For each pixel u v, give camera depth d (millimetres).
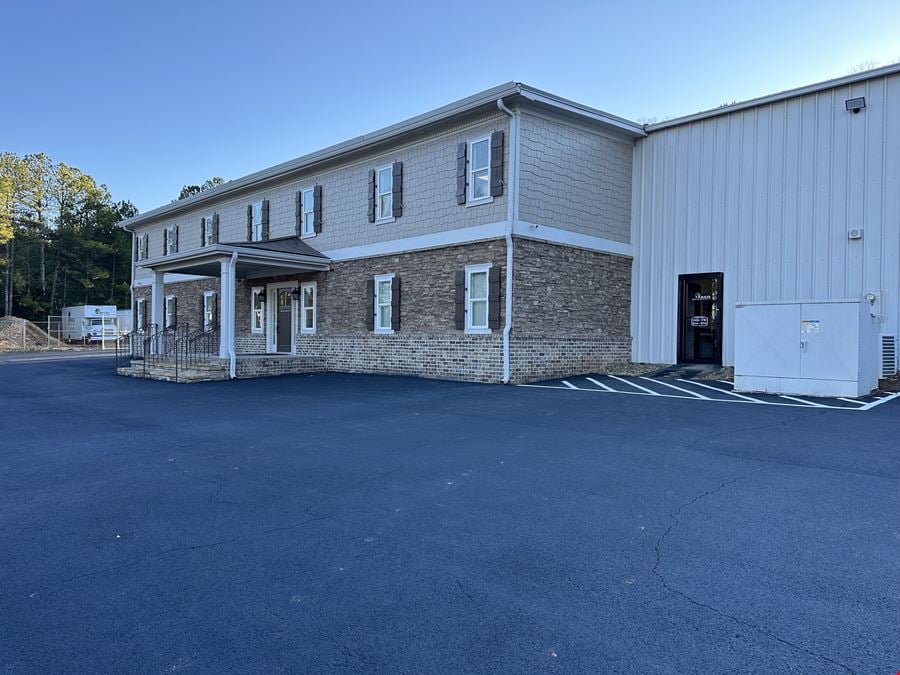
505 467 5715
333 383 13594
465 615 2949
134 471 5848
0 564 3652
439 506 4613
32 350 33656
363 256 16500
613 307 15516
